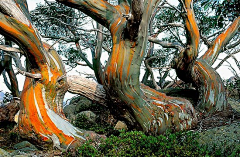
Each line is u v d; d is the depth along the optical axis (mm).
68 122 6719
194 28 7020
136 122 7070
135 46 6043
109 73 6406
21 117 6449
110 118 11445
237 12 3684
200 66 8391
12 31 5695
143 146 4785
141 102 6781
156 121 6957
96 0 6293
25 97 6438
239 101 10977
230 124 6438
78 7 6297
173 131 7070
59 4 12102
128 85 6406
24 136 6480
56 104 6672
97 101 7664
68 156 5602
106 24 6539
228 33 9219
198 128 7070
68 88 7203
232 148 4949
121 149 4855
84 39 11484
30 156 6258
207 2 3820
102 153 4965
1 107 13141
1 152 5969
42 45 6246
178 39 12617
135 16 5336
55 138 6270
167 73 14977
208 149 5016
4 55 12562
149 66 12531
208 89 8227
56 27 12906
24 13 6031
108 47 12227
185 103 7457
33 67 6438
